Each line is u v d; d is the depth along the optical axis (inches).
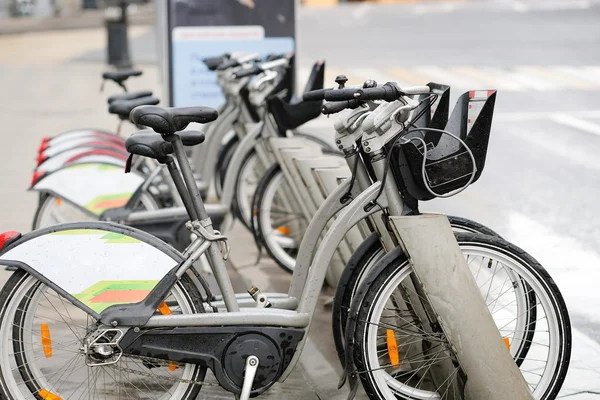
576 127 520.4
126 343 161.8
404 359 178.9
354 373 169.3
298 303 187.5
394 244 173.6
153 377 180.1
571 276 271.0
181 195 167.3
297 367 206.4
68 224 165.2
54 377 184.1
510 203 360.8
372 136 166.7
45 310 221.5
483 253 170.4
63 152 258.8
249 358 165.5
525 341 181.3
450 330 163.8
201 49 422.0
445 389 173.3
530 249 298.4
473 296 164.2
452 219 180.1
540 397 172.2
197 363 164.9
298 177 238.2
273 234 267.6
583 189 383.2
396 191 169.2
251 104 297.4
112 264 162.2
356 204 169.6
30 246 162.2
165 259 163.6
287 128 260.2
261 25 422.9
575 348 215.6
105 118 593.6
